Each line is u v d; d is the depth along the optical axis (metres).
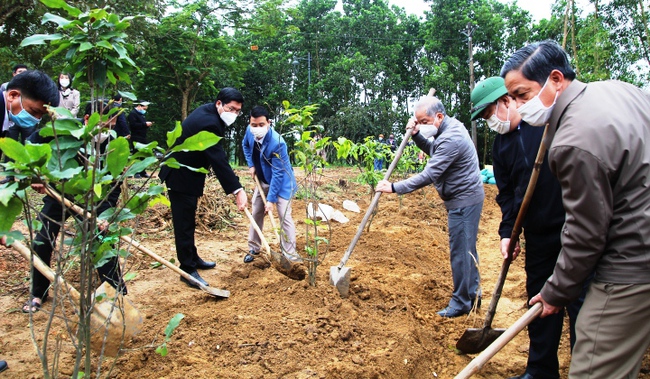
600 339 2.02
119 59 2.13
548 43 2.16
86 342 2.17
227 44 23.27
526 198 2.78
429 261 5.86
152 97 22.88
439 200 10.86
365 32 35.28
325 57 36.06
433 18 33.56
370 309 3.90
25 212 1.90
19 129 3.80
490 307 3.20
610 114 1.89
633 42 18.56
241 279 4.69
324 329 3.38
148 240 5.93
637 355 1.98
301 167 4.33
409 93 37.47
